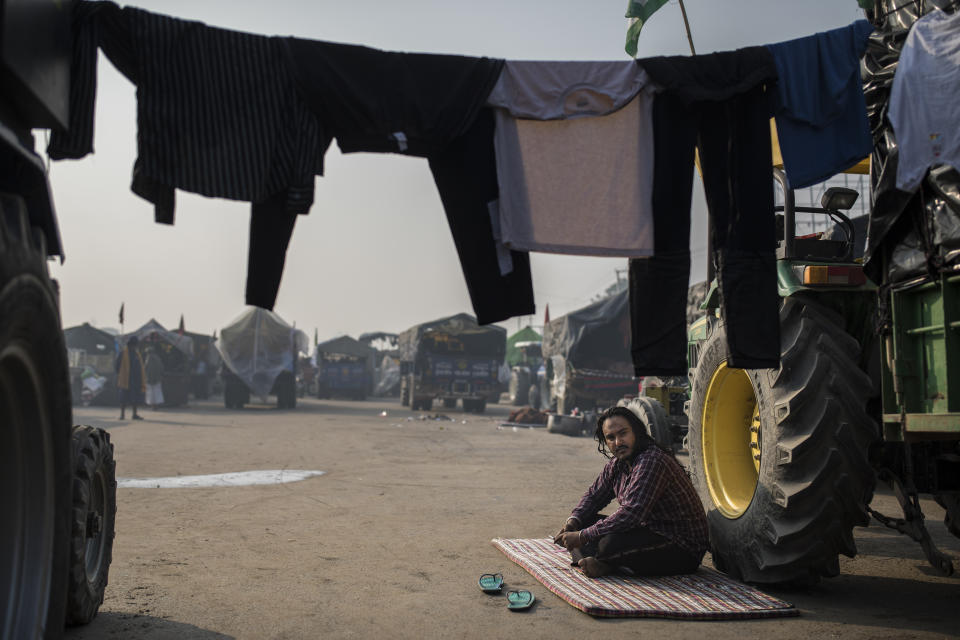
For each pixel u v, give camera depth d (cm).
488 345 2383
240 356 2181
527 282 329
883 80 321
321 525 507
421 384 2170
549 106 325
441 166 324
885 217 306
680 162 332
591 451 1077
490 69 320
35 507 187
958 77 276
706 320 594
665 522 368
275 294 300
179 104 282
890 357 312
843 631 295
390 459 927
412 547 445
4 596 183
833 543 336
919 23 295
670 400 664
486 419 1853
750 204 331
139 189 286
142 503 582
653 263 333
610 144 330
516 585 362
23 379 167
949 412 279
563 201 327
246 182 288
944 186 276
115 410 2009
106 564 312
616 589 344
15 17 147
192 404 2467
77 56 263
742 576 370
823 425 325
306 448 1044
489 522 528
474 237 326
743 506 395
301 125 295
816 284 343
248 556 413
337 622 300
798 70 330
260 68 293
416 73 313
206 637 280
